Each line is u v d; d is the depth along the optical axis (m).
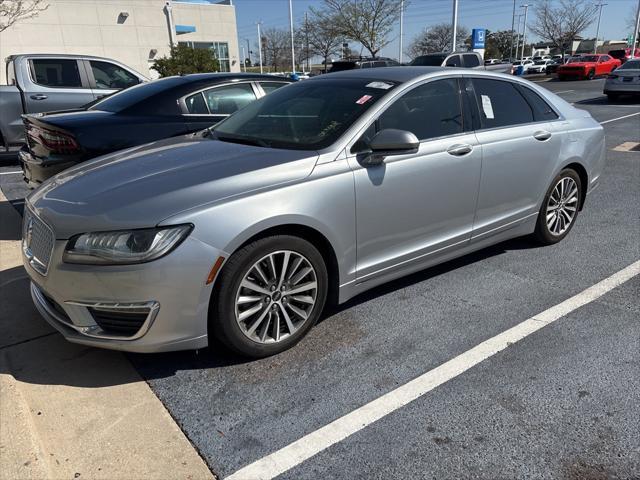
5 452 2.16
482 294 3.84
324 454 2.33
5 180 7.72
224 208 2.67
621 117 13.94
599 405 2.61
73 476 2.19
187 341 2.71
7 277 4.11
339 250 3.13
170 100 5.33
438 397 2.70
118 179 2.99
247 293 2.85
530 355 3.05
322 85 3.86
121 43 27.70
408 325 3.42
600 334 3.26
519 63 48.38
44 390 2.76
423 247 3.62
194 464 2.27
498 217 4.13
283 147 3.26
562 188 4.68
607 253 4.60
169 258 2.53
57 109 8.88
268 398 2.71
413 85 3.57
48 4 24.89
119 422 2.53
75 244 2.59
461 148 3.66
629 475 2.18
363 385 2.81
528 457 2.29
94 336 2.66
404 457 2.30
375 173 3.21
